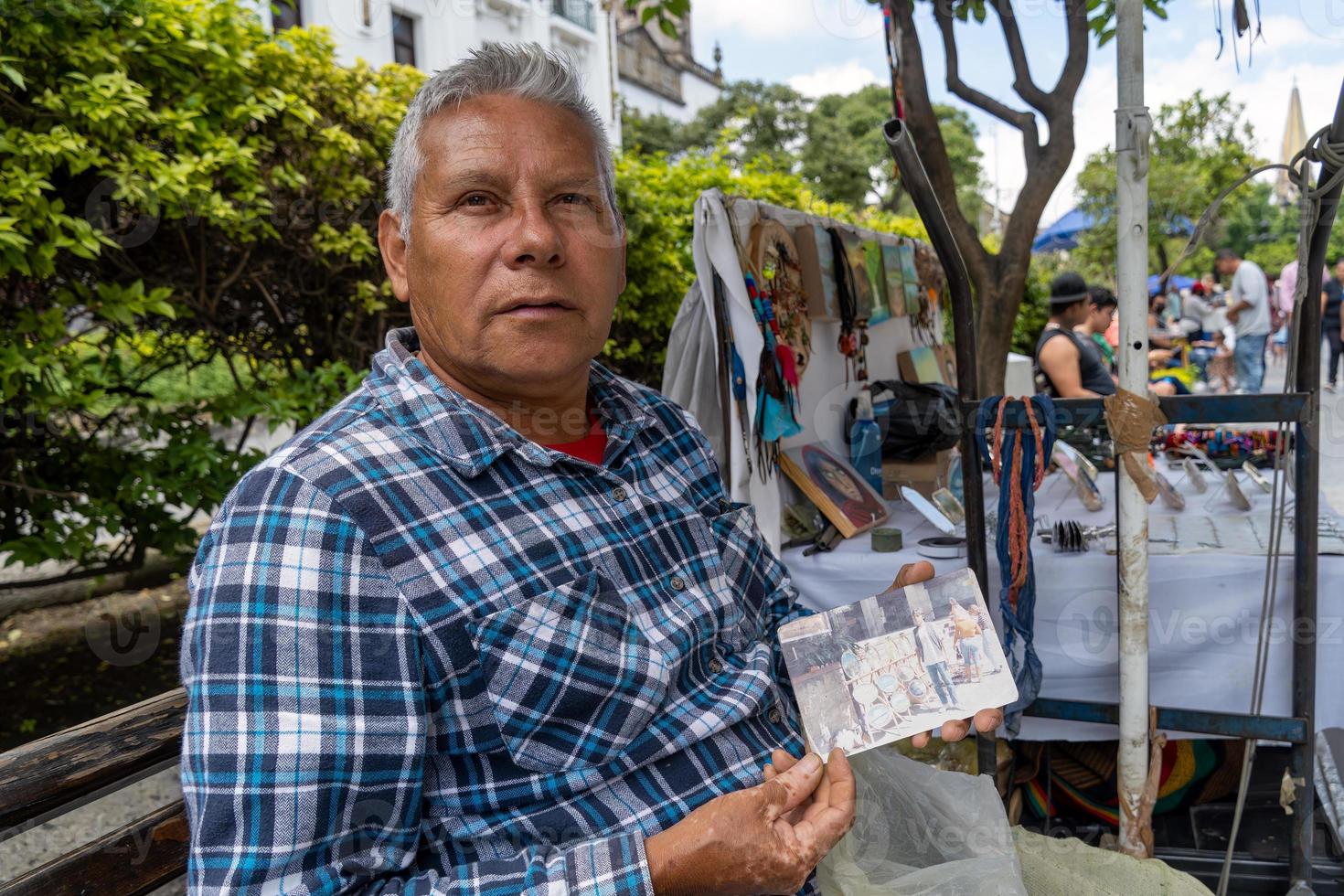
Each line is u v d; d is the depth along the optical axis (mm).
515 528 850
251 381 3580
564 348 911
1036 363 3857
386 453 823
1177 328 7223
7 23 2301
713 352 2045
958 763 1762
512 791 834
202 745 717
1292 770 1493
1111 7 2170
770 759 965
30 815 888
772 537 1990
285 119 2992
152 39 2596
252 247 3260
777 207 2213
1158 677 1659
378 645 761
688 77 25781
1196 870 1605
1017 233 2537
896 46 2113
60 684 3355
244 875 701
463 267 877
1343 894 1602
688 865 781
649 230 4367
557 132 896
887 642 1091
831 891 1079
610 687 849
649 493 1054
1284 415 1358
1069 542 1748
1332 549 1624
